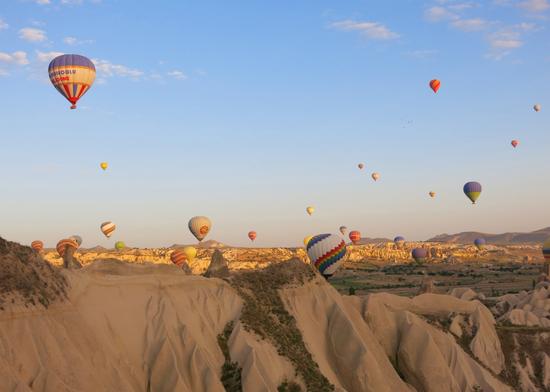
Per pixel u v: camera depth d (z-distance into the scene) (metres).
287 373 47.72
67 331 37.47
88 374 35.78
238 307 51.47
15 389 31.31
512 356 67.94
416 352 59.69
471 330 68.19
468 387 59.50
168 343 42.94
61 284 40.25
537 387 65.44
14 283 36.50
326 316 57.44
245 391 43.81
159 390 41.38
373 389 53.19
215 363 45.31
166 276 49.00
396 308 66.75
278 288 56.59
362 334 59.31
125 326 43.06
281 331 52.03
